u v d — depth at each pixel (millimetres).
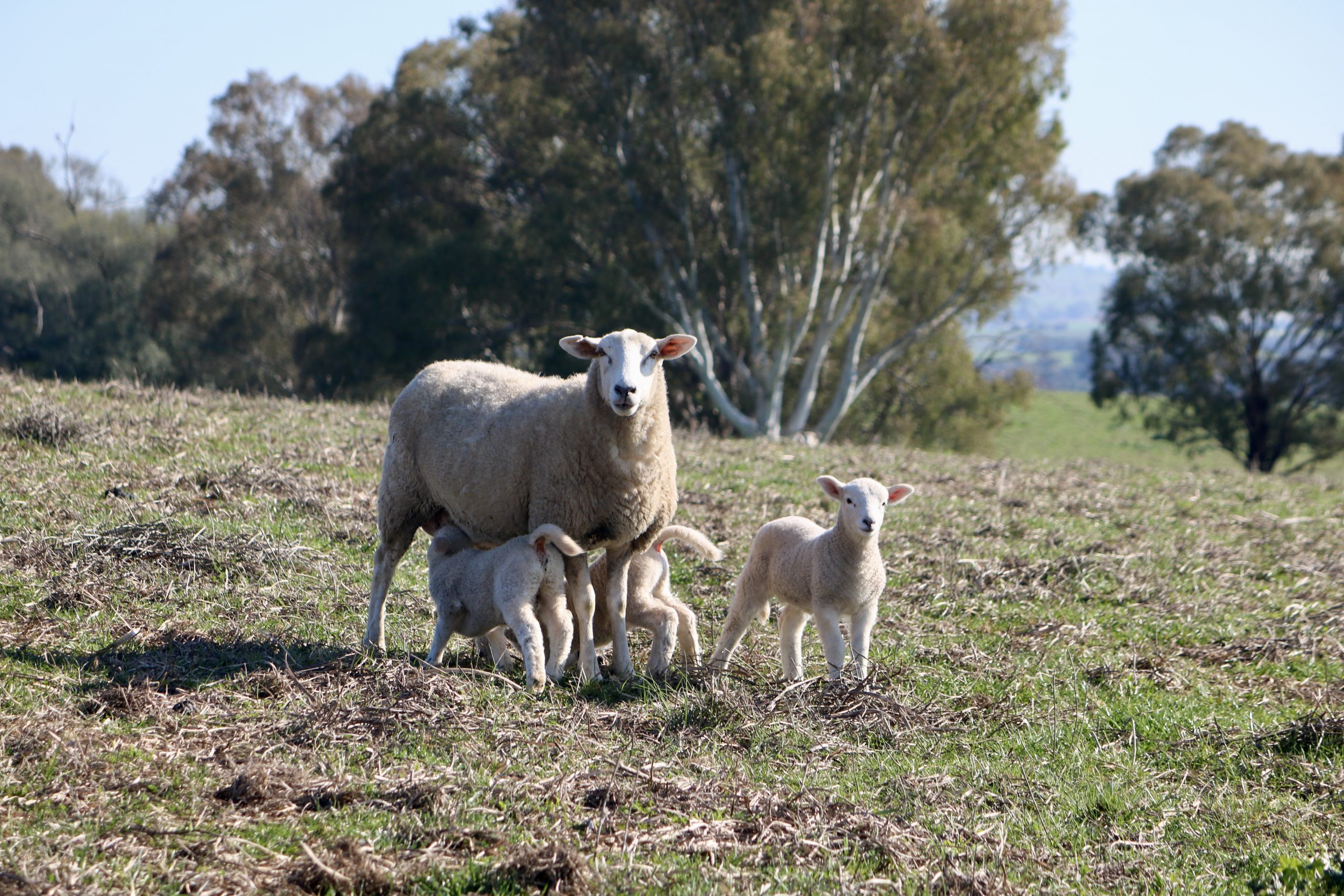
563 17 34656
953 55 31234
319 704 6305
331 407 19453
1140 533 14250
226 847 4664
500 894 4445
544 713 6562
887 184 34406
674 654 8453
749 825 5188
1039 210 35125
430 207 42500
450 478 8078
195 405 17609
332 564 9836
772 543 8172
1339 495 19516
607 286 34188
